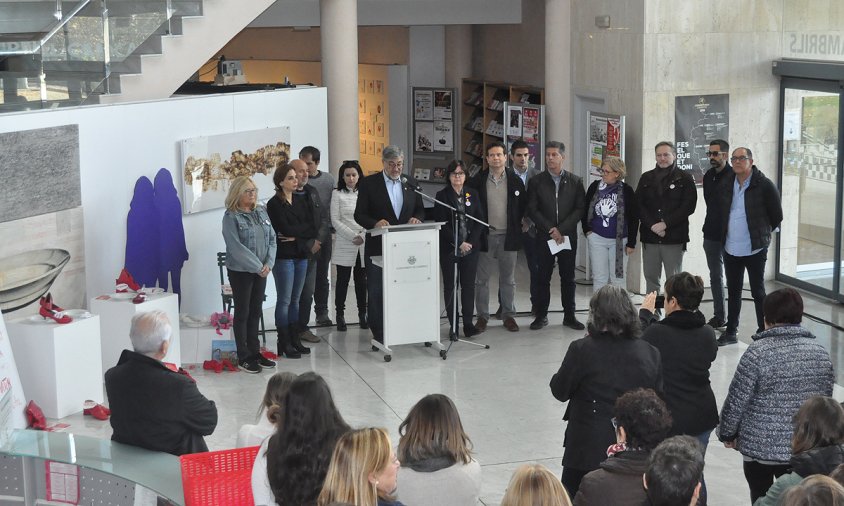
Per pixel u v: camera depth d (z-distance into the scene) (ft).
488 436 23.12
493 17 46.47
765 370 15.90
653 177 31.42
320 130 36.47
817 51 35.24
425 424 13.04
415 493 12.85
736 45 36.86
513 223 31.01
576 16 40.55
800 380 15.90
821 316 33.91
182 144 30.76
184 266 31.60
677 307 16.99
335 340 30.91
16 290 25.79
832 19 34.27
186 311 31.86
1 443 14.46
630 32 36.91
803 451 13.39
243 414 24.39
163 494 13.37
